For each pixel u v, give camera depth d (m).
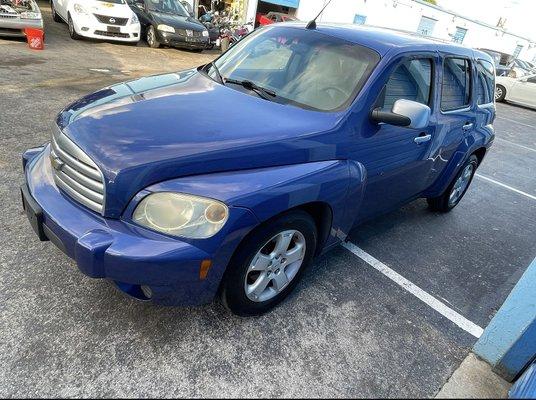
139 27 11.54
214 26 15.76
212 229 2.04
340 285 3.03
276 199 2.19
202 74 3.29
